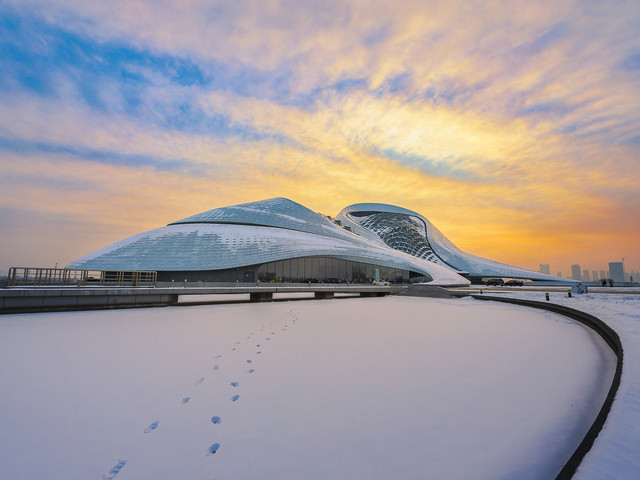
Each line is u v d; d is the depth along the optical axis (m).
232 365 10.76
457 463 5.25
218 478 5.15
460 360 10.60
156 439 6.40
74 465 5.63
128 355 12.02
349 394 8.21
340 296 45.53
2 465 5.64
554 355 10.60
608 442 4.18
